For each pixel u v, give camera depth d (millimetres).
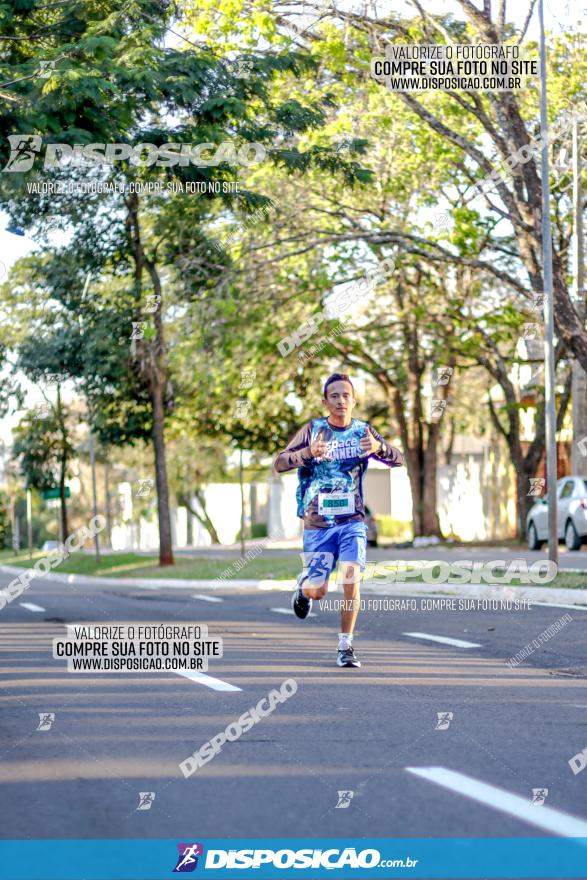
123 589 33250
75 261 36656
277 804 7043
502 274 28125
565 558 33969
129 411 44500
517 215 26375
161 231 35719
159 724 9688
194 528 107125
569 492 39719
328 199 33562
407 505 86562
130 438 45562
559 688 11594
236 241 32844
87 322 38844
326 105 25766
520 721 9680
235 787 7473
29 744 8945
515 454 48969
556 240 38375
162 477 41875
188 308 33719
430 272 43500
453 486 75125
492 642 15719
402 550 47312
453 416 70500
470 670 12984
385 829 6520
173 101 21297
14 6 19453
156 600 26203
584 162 32969
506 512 68375
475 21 25703
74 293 37906
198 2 25312
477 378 59500
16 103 18297
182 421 58000
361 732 9250
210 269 33031
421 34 26375
